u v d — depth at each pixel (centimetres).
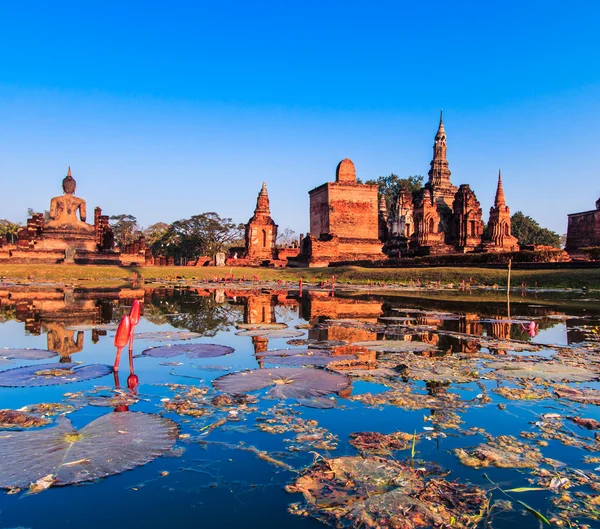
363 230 5428
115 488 371
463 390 630
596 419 523
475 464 416
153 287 2653
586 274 2528
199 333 1069
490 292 2361
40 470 389
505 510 346
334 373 697
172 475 394
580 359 798
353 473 397
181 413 538
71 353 849
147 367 745
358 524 328
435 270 3188
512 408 559
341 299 1959
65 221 5138
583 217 5619
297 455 433
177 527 319
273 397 589
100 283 2969
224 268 4409
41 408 548
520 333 1081
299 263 5103
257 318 1345
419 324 1216
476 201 5300
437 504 354
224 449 444
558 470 407
